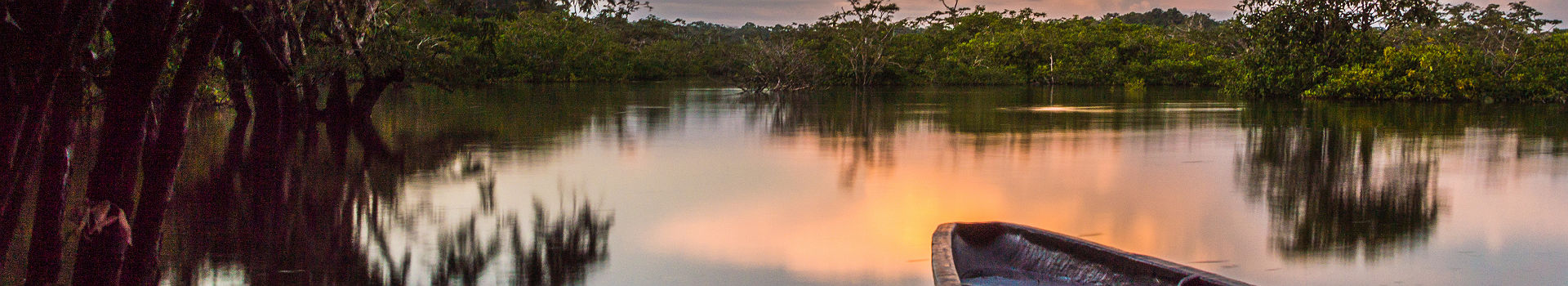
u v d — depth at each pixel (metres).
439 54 17.33
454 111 26.28
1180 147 16.80
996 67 63.56
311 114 15.46
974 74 62.09
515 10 14.31
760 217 9.34
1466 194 10.81
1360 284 6.61
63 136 6.24
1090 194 10.95
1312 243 8.02
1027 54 65.44
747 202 10.27
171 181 6.38
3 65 4.94
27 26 4.99
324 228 8.52
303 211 9.38
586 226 8.77
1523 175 12.64
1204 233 8.52
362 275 6.77
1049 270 6.21
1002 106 32.34
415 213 9.38
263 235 8.13
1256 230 8.63
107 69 8.15
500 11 14.52
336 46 14.81
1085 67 62.28
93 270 5.54
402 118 23.55
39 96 5.27
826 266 7.17
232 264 7.06
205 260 7.17
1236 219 9.26
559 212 9.55
